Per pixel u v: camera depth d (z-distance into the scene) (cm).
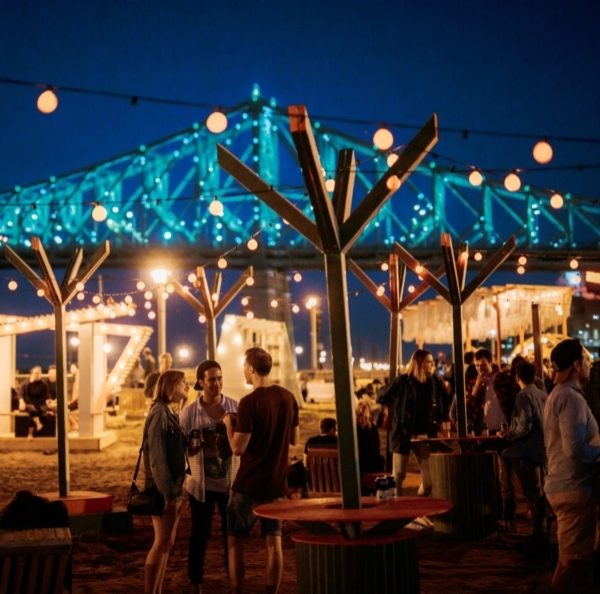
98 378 1959
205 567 761
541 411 800
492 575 698
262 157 8331
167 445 602
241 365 2241
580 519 530
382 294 1112
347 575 474
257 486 593
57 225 7969
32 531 527
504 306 2139
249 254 7000
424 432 897
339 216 509
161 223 8212
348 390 497
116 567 770
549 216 7925
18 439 1867
